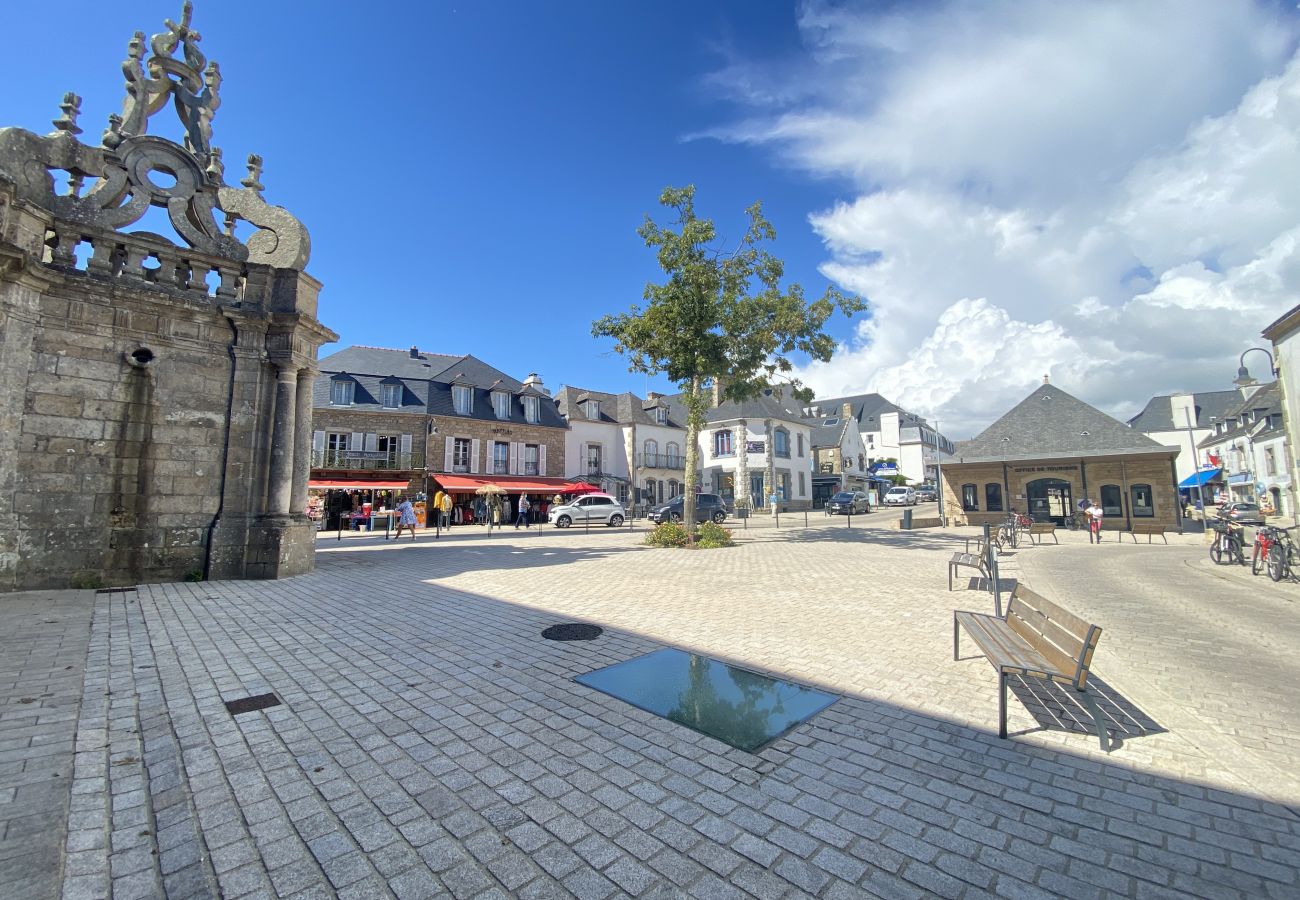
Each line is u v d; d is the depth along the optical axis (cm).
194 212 1029
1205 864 239
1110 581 1095
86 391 891
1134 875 232
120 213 953
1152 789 302
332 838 253
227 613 707
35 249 858
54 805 274
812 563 1252
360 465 3133
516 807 279
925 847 250
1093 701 389
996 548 1511
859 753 340
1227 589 1004
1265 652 588
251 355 1030
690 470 1723
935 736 365
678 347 1586
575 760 329
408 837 254
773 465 4522
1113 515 2469
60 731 357
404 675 478
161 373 955
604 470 4288
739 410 4578
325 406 3130
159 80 1060
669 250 1611
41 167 890
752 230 1673
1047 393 2812
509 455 3688
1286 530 1127
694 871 233
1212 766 328
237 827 261
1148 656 573
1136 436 2488
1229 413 4162
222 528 979
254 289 1050
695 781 306
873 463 6781
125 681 453
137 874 230
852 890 222
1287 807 285
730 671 491
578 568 1162
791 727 377
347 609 741
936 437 8025
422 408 3372
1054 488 2592
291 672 484
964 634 617
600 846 249
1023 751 345
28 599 764
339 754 335
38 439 849
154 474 941
